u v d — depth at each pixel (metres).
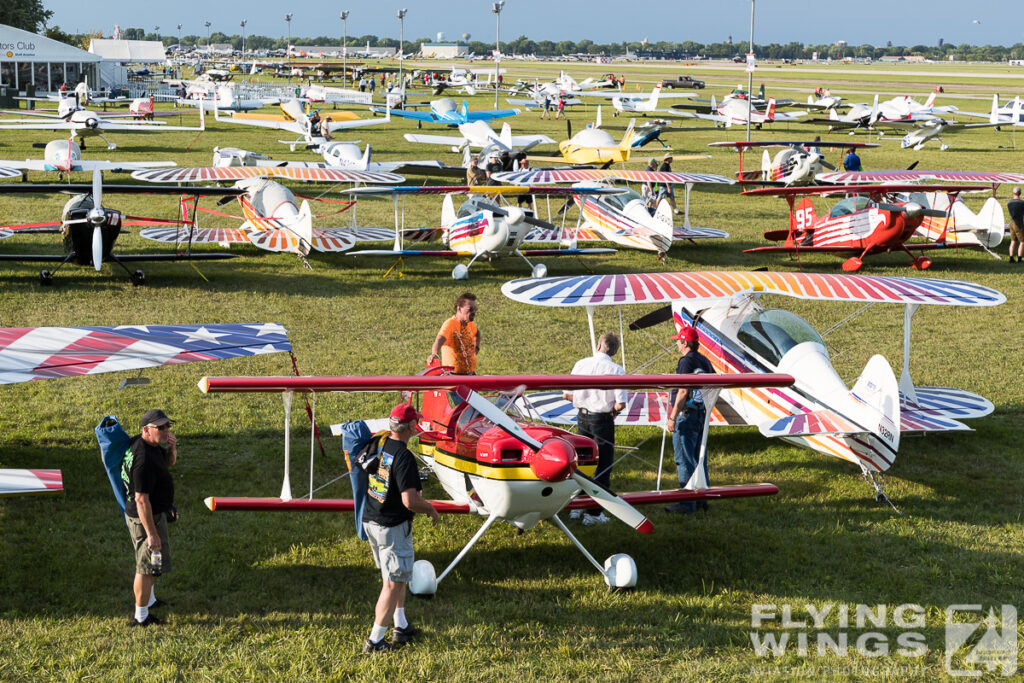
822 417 7.48
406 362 11.04
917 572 6.36
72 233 14.50
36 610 5.55
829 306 14.66
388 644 5.24
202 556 6.36
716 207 26.06
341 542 6.68
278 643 5.25
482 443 5.81
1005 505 7.60
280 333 7.58
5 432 8.52
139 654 5.05
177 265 16.64
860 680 5.04
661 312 9.23
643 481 8.02
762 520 7.28
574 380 5.93
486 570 6.34
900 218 17.14
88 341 7.06
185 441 8.59
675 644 5.38
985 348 12.25
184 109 64.75
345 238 17.84
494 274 16.83
